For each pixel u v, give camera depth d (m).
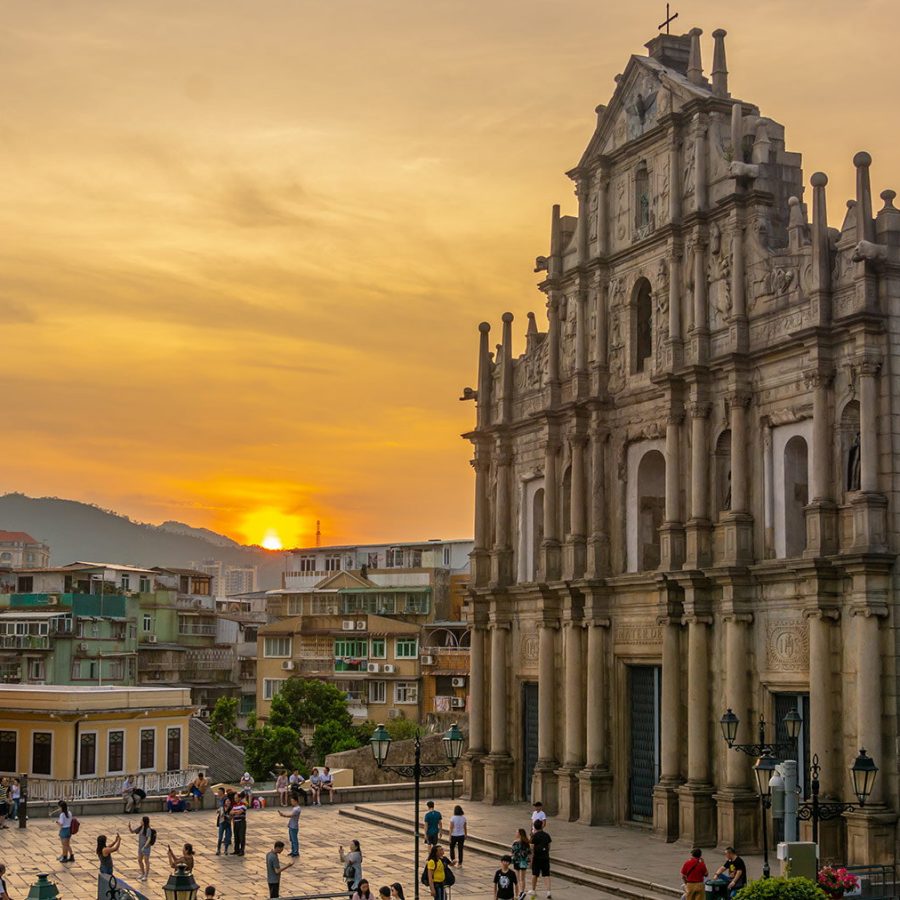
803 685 45.25
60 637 112.31
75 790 70.75
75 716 72.50
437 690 115.62
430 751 76.38
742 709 47.25
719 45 52.59
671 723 50.72
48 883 32.69
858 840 41.38
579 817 55.41
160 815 61.72
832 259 45.47
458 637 116.69
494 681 63.00
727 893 35.28
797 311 46.78
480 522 65.31
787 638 46.06
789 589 46.06
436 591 121.25
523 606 62.31
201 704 128.62
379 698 117.75
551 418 59.28
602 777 54.62
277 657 124.12
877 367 43.34
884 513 42.78
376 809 61.38
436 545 127.81
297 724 98.19
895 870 40.66
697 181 51.72
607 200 57.91
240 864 48.81
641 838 51.09
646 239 54.25
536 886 43.06
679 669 50.94
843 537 43.84
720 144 51.62
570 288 59.59
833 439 44.62
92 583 119.94
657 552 55.06
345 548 134.25
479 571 64.94
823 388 44.66
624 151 56.75
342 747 93.88
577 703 56.47
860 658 42.19
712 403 50.47
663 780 50.72
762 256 48.78
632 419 55.31
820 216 45.44
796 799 38.44
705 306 51.09
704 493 50.06
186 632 131.75
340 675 119.56
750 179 50.00
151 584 128.38
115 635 117.31
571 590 56.66
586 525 57.12
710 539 50.00
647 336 55.75
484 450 65.69
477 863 48.53
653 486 55.41
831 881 34.81
